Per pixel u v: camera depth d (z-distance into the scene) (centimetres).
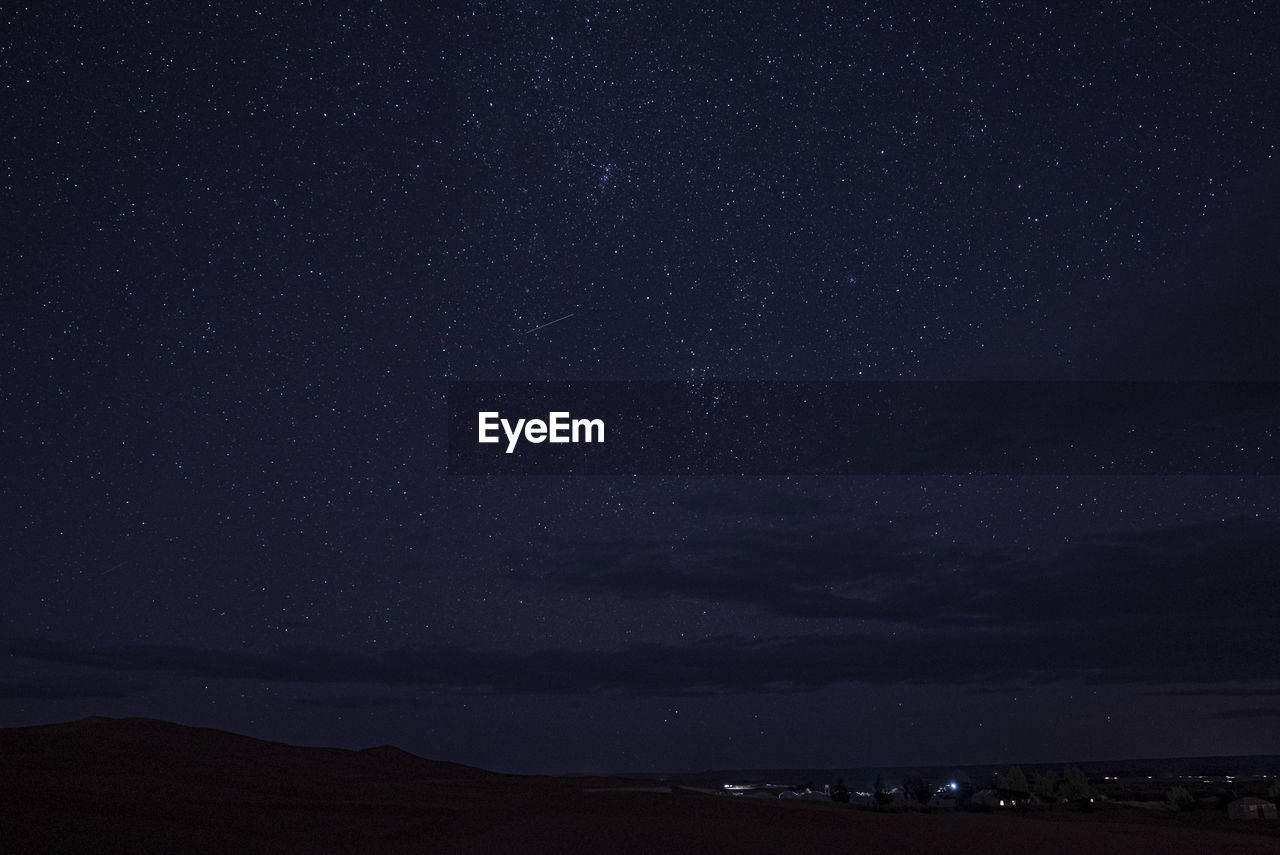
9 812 1106
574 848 1182
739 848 1246
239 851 1056
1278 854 1563
